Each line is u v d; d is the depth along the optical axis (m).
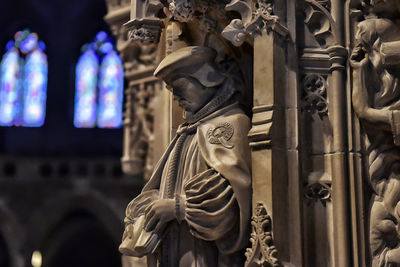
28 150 22.06
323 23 2.72
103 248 21.95
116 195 21.42
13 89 22.50
